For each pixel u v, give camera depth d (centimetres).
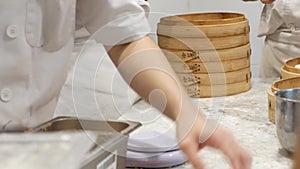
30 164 43
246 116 127
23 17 93
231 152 72
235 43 149
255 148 103
